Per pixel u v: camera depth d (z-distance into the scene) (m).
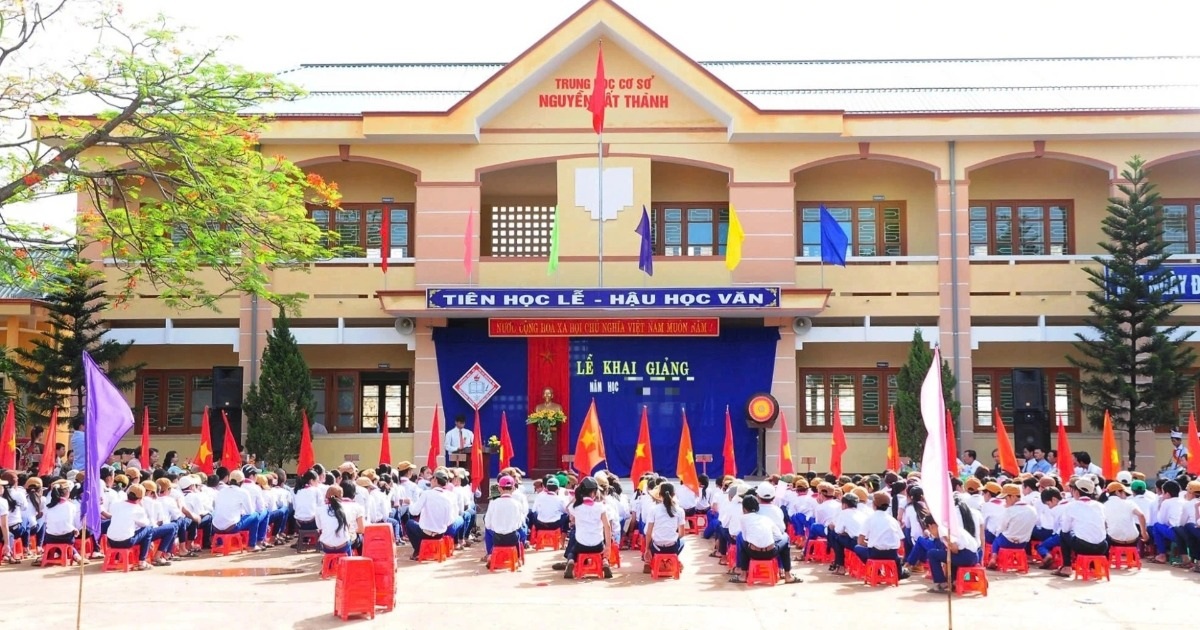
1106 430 21.44
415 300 28.66
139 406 31.78
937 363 12.30
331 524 16.56
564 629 12.85
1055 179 32.16
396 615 13.61
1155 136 29.62
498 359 29.92
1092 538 16.25
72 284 26.52
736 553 16.47
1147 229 27.52
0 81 18.22
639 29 29.73
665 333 29.44
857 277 30.45
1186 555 17.75
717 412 29.80
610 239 30.08
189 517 19.16
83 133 20.62
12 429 21.80
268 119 27.11
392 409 32.06
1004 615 13.69
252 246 20.14
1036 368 29.27
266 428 28.09
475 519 21.25
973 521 15.13
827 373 31.83
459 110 29.56
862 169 32.16
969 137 29.77
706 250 31.78
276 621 13.27
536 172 32.09
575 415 29.81
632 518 18.69
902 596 15.00
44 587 15.70
